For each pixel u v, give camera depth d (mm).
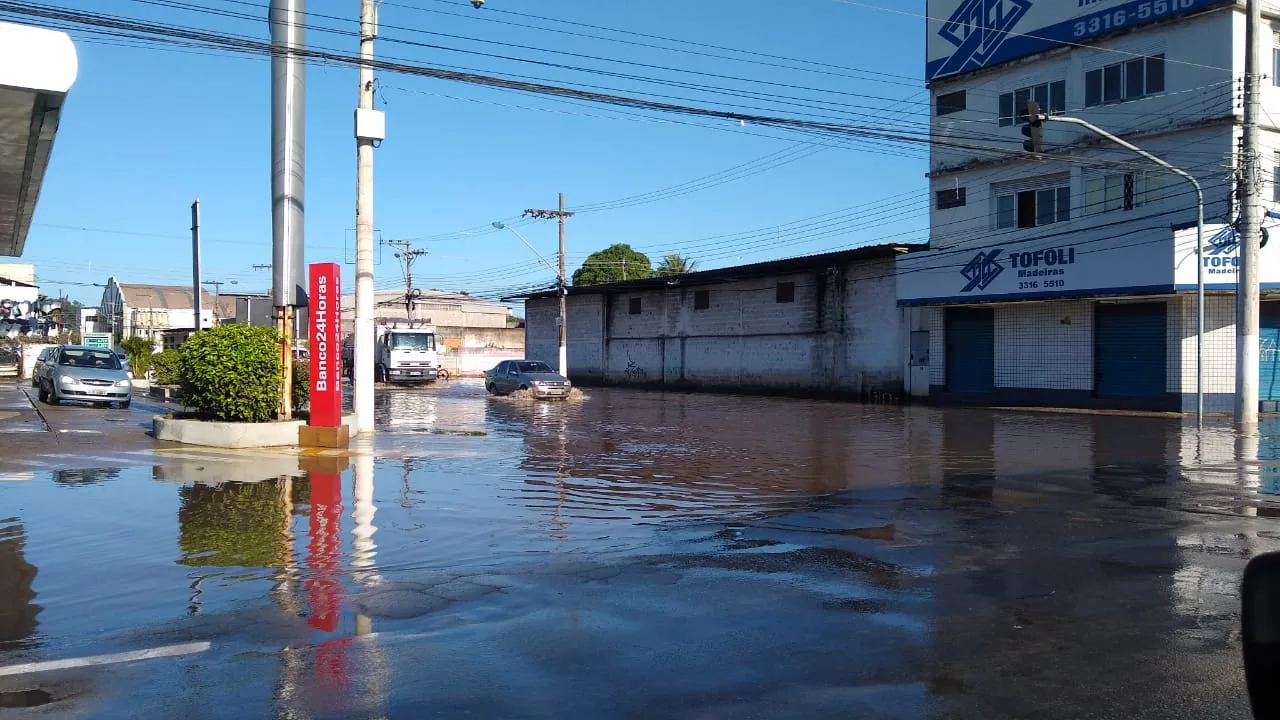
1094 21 28359
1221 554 7926
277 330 16578
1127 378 28219
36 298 44656
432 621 5949
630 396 39031
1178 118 26359
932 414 27328
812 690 4715
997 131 31516
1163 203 26547
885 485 12289
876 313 35844
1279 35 25859
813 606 6320
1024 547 8242
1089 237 27406
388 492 11328
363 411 19469
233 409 16047
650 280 45500
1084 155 28688
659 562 7703
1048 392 29938
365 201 19234
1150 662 5148
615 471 13664
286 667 5047
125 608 6223
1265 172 24250
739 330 42812
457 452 15906
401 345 44531
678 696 4625
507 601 6441
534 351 57969
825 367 38188
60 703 4512
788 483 12477
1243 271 21609
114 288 86062
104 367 25141
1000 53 31234
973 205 32219
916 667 5066
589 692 4676
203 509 9961
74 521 9227
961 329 32969
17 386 33625
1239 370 21688
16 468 12797
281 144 16750
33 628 5781
